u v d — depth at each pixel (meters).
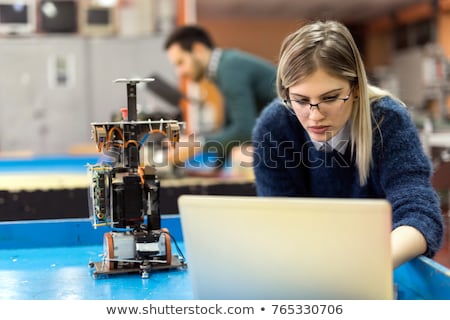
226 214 0.92
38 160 3.85
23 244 1.66
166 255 1.39
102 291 1.25
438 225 1.29
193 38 3.39
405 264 1.30
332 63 1.29
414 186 1.36
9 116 6.90
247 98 3.18
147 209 1.41
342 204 0.87
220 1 10.26
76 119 6.97
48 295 1.22
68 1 6.84
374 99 1.50
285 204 0.89
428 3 10.11
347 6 10.79
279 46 1.50
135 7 7.00
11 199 2.45
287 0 10.25
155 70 6.93
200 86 6.52
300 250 0.91
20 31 6.83
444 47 9.79
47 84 6.90
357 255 0.89
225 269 0.95
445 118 6.24
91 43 6.89
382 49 12.57
